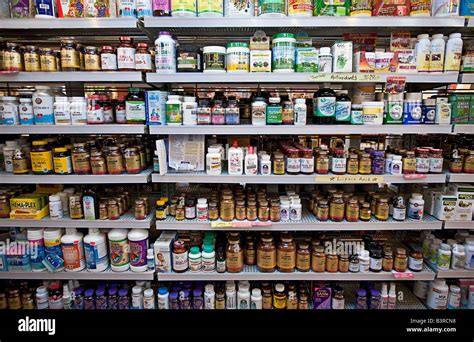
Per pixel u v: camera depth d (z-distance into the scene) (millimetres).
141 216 1980
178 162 2004
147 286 2100
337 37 2281
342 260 1995
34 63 1818
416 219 2002
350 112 1903
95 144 2072
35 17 1764
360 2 1778
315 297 2047
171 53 1812
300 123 1869
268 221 1968
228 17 1749
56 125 1859
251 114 2010
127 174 1935
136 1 1802
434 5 1823
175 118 1853
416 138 2373
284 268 1995
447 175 1938
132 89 2004
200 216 1971
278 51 1808
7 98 1887
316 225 1962
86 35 2201
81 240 2002
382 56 1836
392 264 2023
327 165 1943
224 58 1840
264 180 1915
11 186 2176
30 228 2027
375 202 2037
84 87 2539
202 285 2121
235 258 1984
